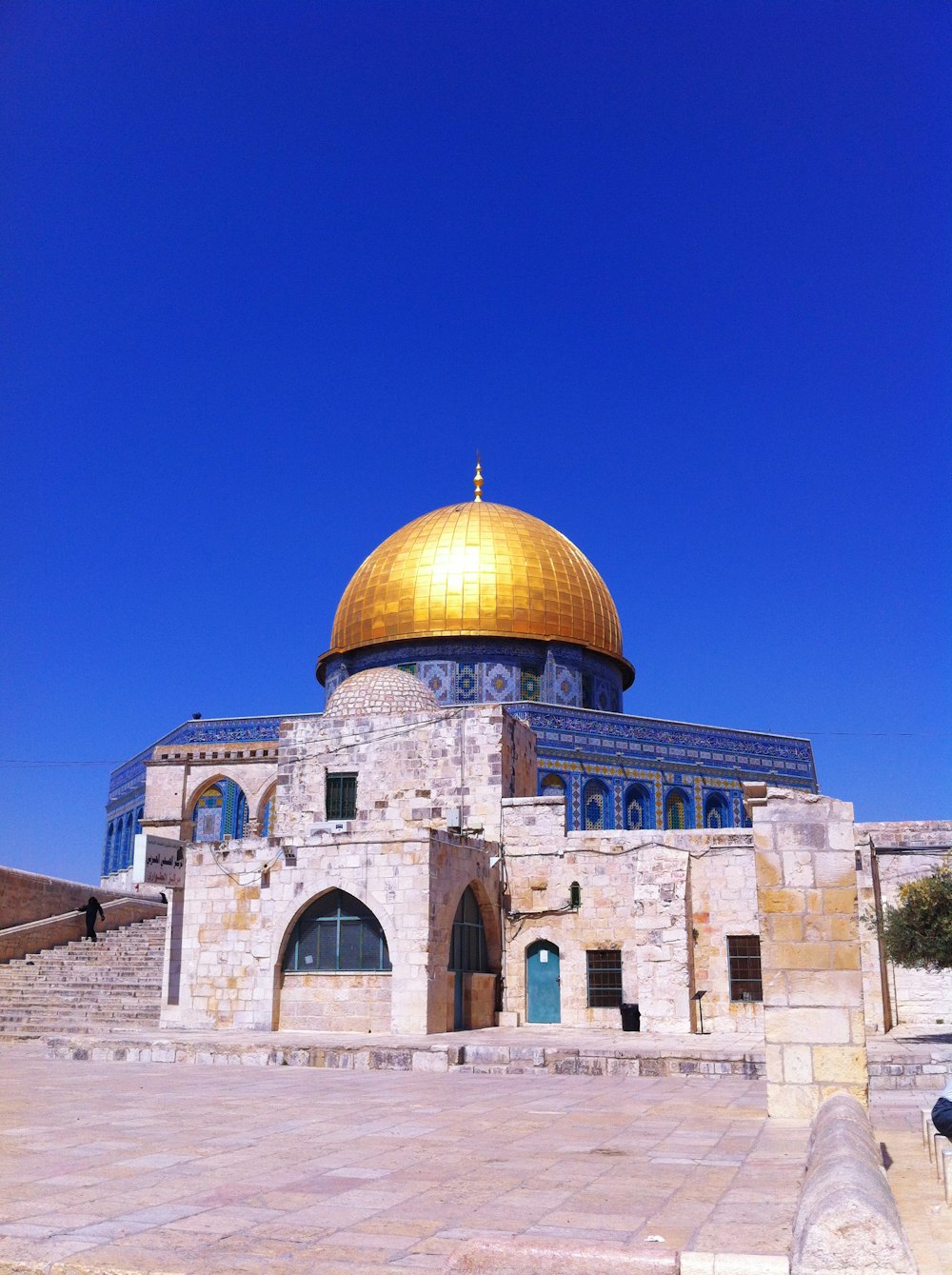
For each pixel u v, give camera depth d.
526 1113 13.71
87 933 37.84
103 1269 6.79
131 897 41.94
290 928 28.97
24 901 36.75
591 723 49.22
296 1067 19.88
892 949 23.95
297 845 29.03
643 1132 12.19
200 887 29.80
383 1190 8.98
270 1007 28.36
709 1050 19.94
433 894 27.92
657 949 28.53
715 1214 8.16
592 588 55.25
